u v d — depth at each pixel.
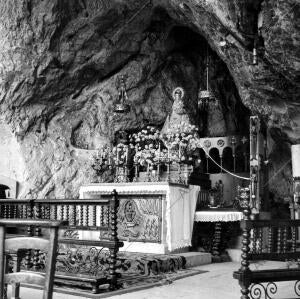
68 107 11.91
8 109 11.07
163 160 9.70
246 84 10.00
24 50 10.72
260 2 8.02
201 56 13.71
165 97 12.98
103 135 12.02
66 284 6.25
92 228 6.46
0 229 2.72
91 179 11.34
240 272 4.97
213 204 10.54
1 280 2.66
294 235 5.64
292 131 10.11
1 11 10.55
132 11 11.26
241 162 12.48
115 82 12.27
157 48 12.62
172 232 8.56
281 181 11.54
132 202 9.15
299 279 5.27
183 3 9.77
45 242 2.64
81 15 10.92
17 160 10.95
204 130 13.48
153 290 6.31
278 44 8.16
